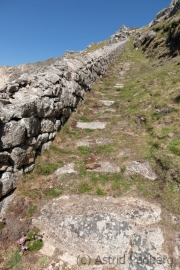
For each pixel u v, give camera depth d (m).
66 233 3.57
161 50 15.14
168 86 8.63
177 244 3.37
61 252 3.30
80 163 5.45
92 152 5.96
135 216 3.85
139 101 8.47
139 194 4.38
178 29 13.30
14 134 4.37
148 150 5.65
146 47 18.95
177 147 5.16
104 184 4.69
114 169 5.15
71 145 6.28
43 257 3.22
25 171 4.82
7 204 4.09
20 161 4.59
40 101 5.42
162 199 4.22
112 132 6.95
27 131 4.79
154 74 11.20
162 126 6.34
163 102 7.41
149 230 3.59
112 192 4.46
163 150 5.27
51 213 3.97
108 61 15.32
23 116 4.73
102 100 9.53
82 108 8.53
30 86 5.99
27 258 3.21
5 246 3.37
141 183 4.66
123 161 5.40
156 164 5.07
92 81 10.94
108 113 8.35
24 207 4.08
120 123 7.46
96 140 6.54
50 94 6.01
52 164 5.34
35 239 3.49
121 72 14.52
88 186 4.65
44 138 5.68
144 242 3.40
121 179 4.82
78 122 7.60
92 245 3.38
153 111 7.23
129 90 10.36
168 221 3.76
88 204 4.16
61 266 3.10
